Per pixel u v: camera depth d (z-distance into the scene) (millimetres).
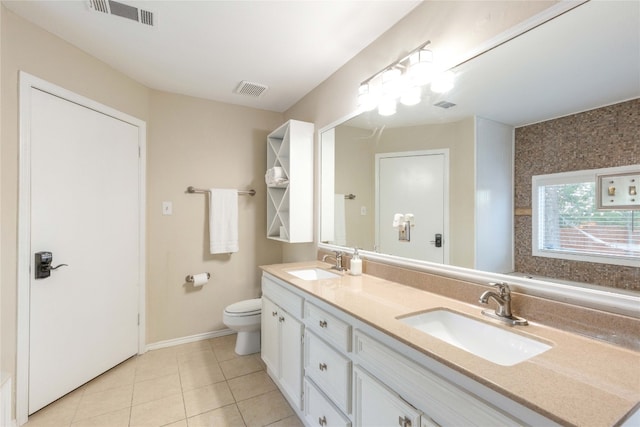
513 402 707
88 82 2053
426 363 934
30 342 1707
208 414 1789
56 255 1850
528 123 1179
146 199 2574
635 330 894
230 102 2969
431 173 1580
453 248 1480
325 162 2461
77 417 1743
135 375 2209
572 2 1002
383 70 1734
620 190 940
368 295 1491
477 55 1307
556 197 1104
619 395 684
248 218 3086
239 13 1656
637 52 900
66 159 1910
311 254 2664
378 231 1925
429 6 1522
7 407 1473
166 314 2695
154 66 2252
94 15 1663
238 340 2592
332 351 1393
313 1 1563
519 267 1215
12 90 1613
